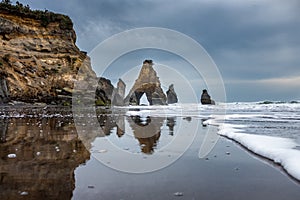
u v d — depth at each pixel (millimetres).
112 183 3766
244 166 4789
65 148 6570
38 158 5391
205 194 3346
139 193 3363
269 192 3420
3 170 4438
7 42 40812
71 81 44156
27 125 12219
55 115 19625
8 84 36156
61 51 46562
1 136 8680
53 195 3254
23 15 44625
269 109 31922
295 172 4148
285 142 6723
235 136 8086
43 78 41750
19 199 3115
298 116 18438
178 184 3742
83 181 3846
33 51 43594
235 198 3211
